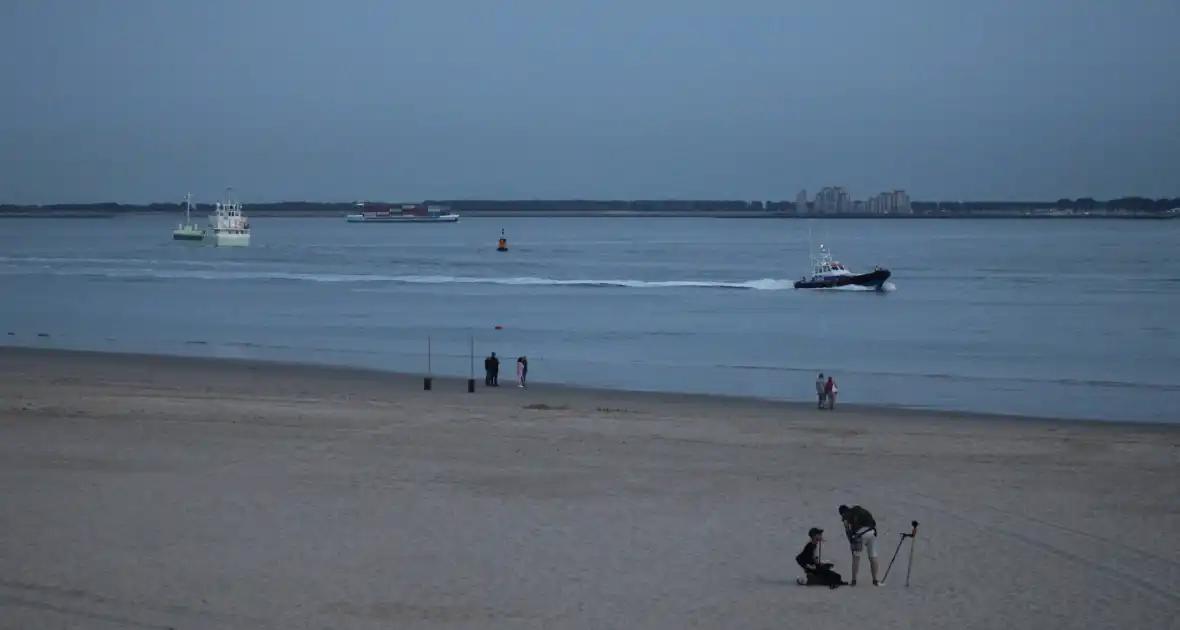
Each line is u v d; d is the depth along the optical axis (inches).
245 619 658.2
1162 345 2549.2
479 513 905.5
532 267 5703.7
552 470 1061.8
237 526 854.5
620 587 731.4
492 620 666.2
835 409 1587.1
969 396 1796.3
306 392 1600.6
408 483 999.6
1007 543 843.4
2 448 1117.7
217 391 1577.3
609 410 1462.8
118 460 1072.2
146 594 698.2
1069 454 1186.0
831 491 1000.9
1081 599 717.9
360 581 732.7
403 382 1800.0
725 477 1048.2
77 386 1576.0
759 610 692.1
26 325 2834.6
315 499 938.1
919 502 965.2
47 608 669.9
